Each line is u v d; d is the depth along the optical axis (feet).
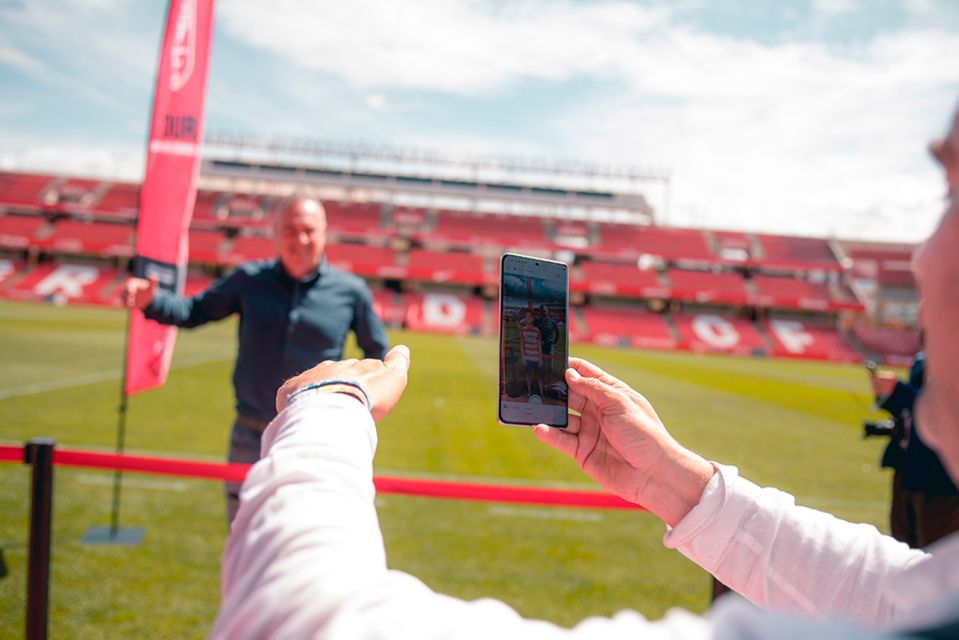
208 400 42.60
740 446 40.45
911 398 13.19
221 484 23.72
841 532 3.44
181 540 18.33
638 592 17.11
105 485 22.67
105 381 45.78
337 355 13.57
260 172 173.68
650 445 3.89
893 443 13.61
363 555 1.82
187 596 15.03
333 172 176.35
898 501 13.42
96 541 17.74
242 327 13.21
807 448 40.75
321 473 2.07
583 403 4.33
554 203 181.57
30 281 145.79
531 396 4.20
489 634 1.56
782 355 150.61
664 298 167.94
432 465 30.66
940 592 1.50
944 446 1.49
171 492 22.49
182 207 16.88
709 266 177.78
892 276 182.50
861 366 137.59
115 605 14.39
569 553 19.53
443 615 1.64
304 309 13.15
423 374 65.57
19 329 78.33
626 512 23.72
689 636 1.45
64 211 160.97
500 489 11.22
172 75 16.29
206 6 17.03
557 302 4.42
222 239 163.53
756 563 3.51
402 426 38.91
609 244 175.32
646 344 150.10
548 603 16.24
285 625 1.63
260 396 12.89
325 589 1.65
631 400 4.07
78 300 139.74
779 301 158.92
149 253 15.94
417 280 166.40
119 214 163.94
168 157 16.48
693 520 3.67
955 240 1.44
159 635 13.28
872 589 3.21
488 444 35.32
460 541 20.02
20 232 153.99
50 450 9.80
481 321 153.99
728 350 150.20
